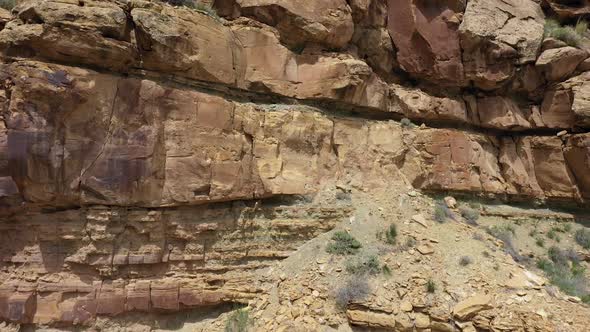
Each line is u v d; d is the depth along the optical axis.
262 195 9.46
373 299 8.17
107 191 7.36
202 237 8.43
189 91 8.45
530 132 14.77
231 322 7.93
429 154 12.74
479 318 7.88
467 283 8.62
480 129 14.51
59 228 7.11
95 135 7.34
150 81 7.90
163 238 7.90
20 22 7.23
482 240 10.50
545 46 13.95
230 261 8.71
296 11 10.81
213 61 9.14
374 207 10.89
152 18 7.93
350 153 11.62
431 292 8.39
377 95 12.32
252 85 10.32
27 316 6.77
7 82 6.81
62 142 7.07
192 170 8.25
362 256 9.20
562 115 13.86
